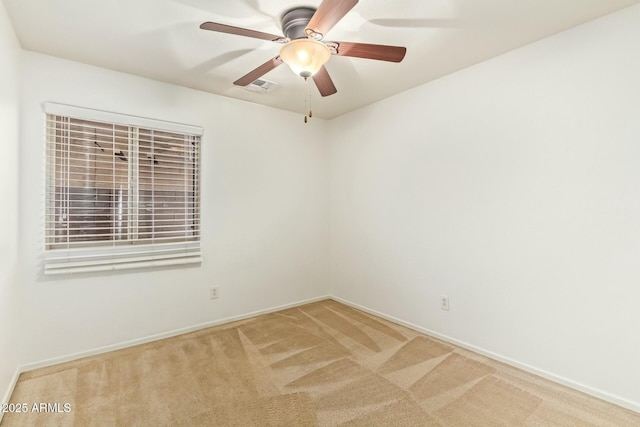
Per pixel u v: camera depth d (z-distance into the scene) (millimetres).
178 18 1883
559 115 2066
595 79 1924
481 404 1866
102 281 2531
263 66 1923
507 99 2311
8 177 1928
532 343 2203
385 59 1854
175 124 2840
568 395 1950
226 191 3168
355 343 2680
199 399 1912
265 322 3166
